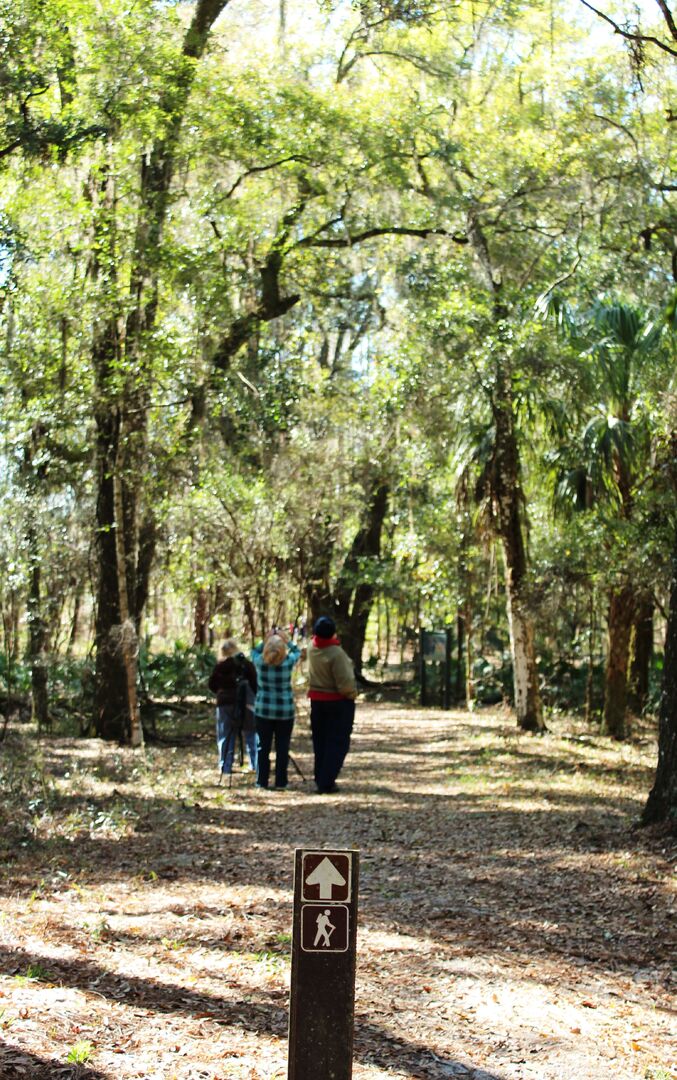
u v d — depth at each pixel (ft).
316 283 76.89
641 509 59.93
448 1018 18.65
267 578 82.17
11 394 56.13
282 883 27.43
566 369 56.18
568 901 26.37
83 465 64.85
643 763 52.95
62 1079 14.89
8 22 49.52
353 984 12.53
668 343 53.31
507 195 60.49
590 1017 19.08
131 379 56.70
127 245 55.93
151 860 29.73
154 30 56.34
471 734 67.21
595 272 57.36
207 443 72.28
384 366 69.77
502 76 66.23
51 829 32.78
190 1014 17.88
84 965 19.98
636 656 78.33
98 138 53.67
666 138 53.42
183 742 64.80
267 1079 15.40
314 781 46.70
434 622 95.20
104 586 60.18
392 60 68.49
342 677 43.21
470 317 58.03
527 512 76.33
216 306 60.59
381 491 100.22
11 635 65.46
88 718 71.56
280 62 66.69
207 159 62.75
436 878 28.58
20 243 53.26
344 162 64.75
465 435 67.00
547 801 41.04
